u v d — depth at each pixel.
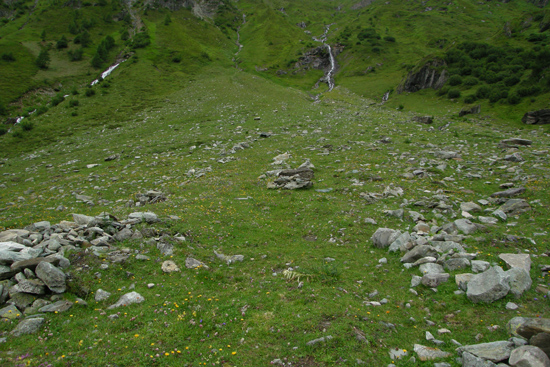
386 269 12.17
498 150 30.16
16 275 9.86
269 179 25.34
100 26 134.50
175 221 16.47
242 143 37.56
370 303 9.93
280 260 13.34
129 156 37.69
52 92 86.75
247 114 56.16
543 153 26.75
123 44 117.81
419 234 14.36
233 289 11.05
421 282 10.80
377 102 78.50
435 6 179.62
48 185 29.20
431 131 41.50
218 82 82.25
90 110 64.31
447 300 9.73
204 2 185.38
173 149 39.41
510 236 12.83
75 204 22.72
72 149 44.53
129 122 56.81
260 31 152.75
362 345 8.03
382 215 17.34
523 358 6.45
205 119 54.88
